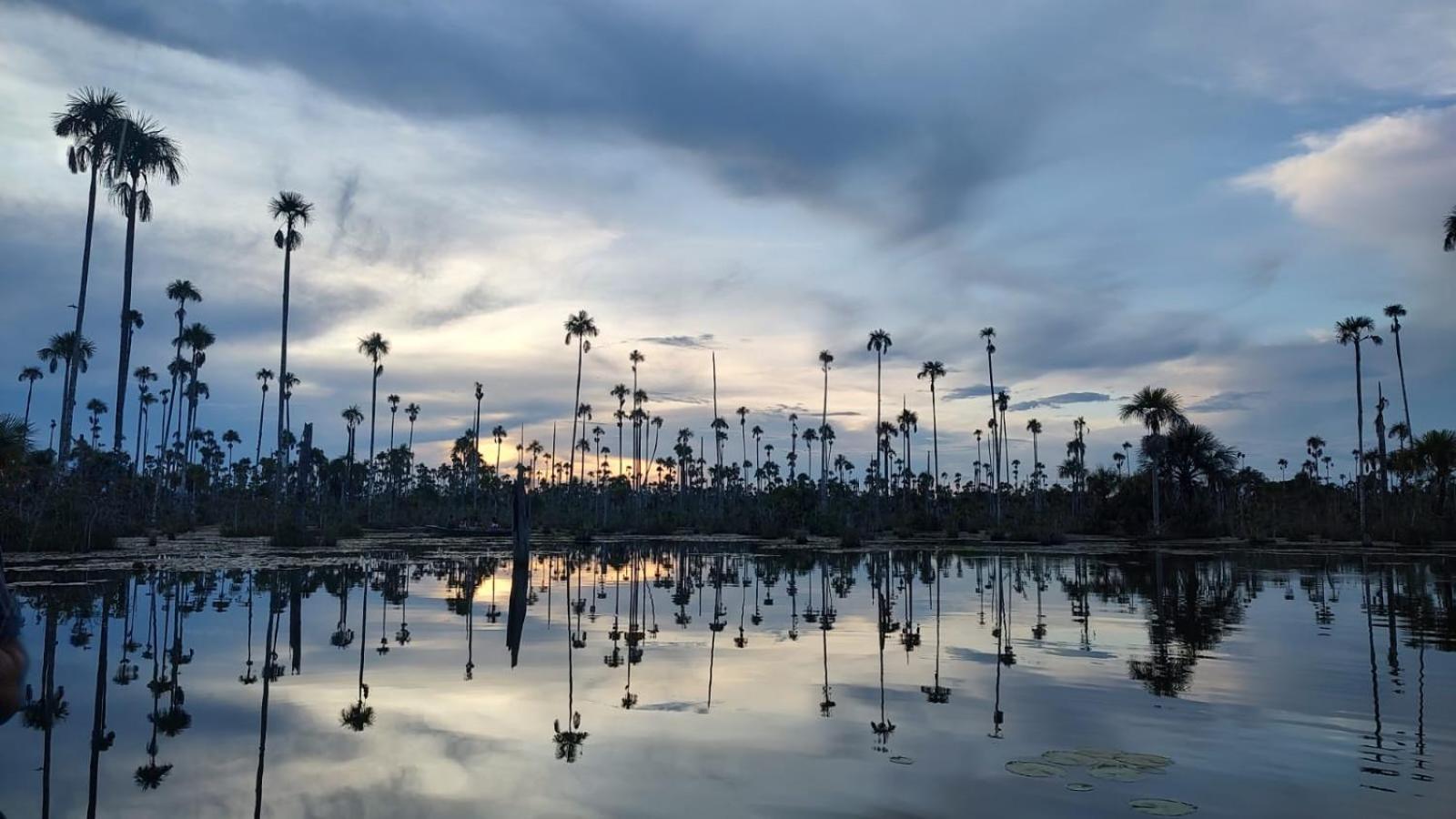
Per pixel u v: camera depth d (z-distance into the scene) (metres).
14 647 2.75
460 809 6.14
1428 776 6.80
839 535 57.94
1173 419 56.84
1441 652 12.48
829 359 91.56
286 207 45.75
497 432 121.69
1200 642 13.62
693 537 58.00
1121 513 59.91
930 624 15.79
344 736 8.09
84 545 31.92
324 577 24.36
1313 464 111.88
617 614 17.25
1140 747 7.66
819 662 11.98
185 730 8.34
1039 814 5.97
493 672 11.23
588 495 112.81
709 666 11.66
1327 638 13.89
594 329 69.88
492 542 46.34
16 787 6.62
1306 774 6.86
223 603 18.08
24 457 27.77
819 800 6.29
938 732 8.23
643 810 6.11
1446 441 51.75
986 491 110.62
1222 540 52.34
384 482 113.25
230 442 118.88
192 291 71.50
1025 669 11.40
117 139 36.19
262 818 5.96
